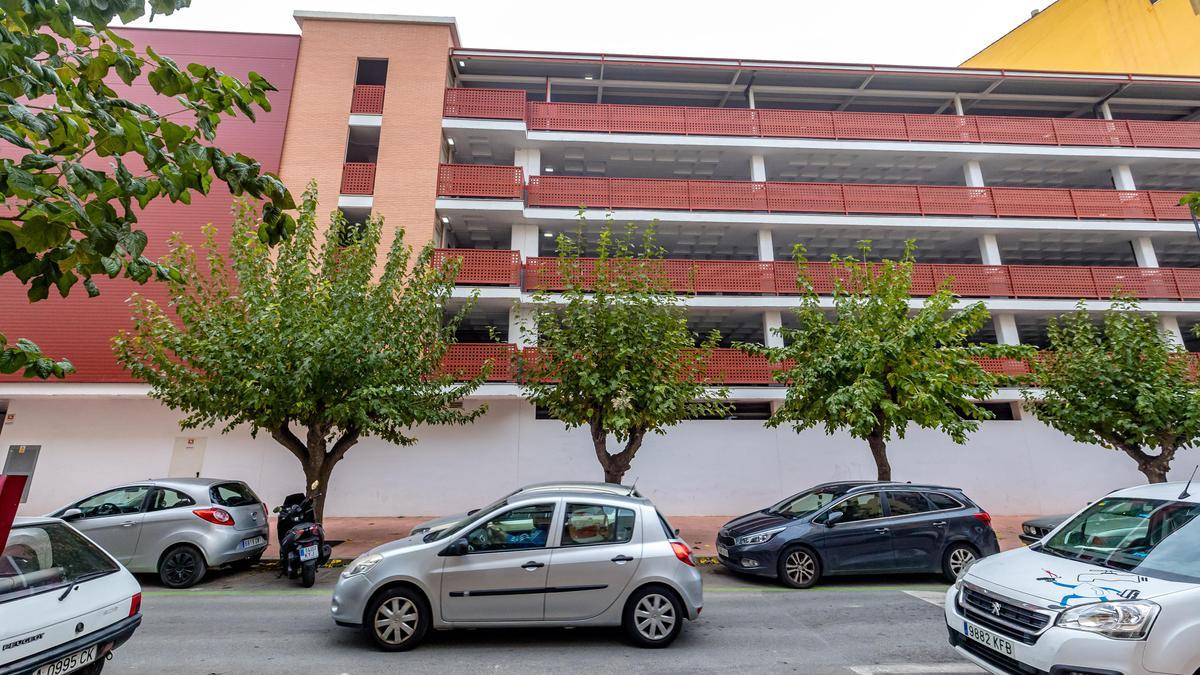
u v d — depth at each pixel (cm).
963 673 501
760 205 1733
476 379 1205
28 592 383
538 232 1706
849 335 1111
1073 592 382
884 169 1939
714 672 498
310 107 1656
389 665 502
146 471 1465
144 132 245
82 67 253
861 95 1997
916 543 848
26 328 1438
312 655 527
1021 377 1135
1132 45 2181
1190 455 1664
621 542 562
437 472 1512
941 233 1808
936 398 1007
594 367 1020
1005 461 1598
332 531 1275
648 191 1711
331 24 1738
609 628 607
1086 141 1848
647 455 1559
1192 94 1989
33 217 218
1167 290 1678
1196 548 397
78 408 1486
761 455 1577
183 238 1502
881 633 615
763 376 1576
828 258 1997
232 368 916
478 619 532
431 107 1691
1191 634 341
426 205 1605
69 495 1439
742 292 1658
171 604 717
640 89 1978
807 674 496
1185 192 1998
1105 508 493
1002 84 1952
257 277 1028
